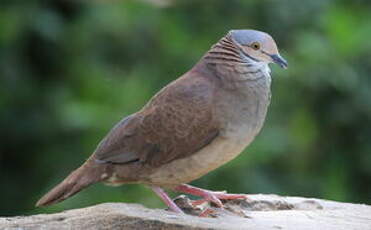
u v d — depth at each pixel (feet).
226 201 35.40
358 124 50.67
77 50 55.06
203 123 34.19
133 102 51.80
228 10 53.52
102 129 51.06
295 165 50.29
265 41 34.76
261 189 47.62
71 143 53.47
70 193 34.76
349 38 50.49
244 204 35.24
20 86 54.29
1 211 53.93
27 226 32.68
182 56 52.90
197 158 34.47
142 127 34.63
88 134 51.96
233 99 34.27
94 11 54.75
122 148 34.71
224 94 34.30
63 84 55.16
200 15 53.72
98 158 34.94
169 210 34.04
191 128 34.24
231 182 47.29
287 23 52.85
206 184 47.14
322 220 33.14
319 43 50.26
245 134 34.53
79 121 51.03
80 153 52.75
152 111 34.73
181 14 53.93
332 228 32.14
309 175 50.29
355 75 50.03
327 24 51.67
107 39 54.49
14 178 54.65
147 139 34.50
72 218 32.83
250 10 53.21
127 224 31.40
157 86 52.37
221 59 34.81
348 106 50.19
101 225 31.78
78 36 54.65
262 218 33.09
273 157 48.14
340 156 50.96
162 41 53.72
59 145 53.72
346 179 51.03
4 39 53.42
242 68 34.50
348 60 50.37
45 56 55.98
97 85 53.88
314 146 50.90
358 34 50.80
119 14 54.29
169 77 52.60
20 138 54.49
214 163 34.76
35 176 54.49
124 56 54.39
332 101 50.37
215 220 31.94
